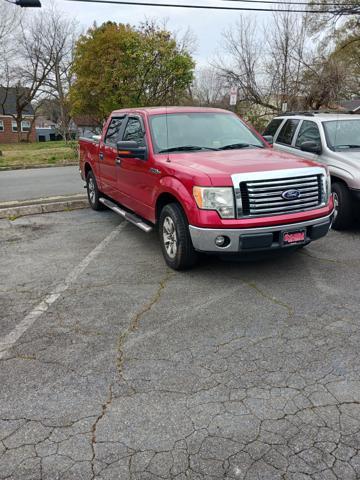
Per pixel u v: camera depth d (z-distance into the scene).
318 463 2.43
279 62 22.09
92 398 3.00
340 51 27.06
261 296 4.55
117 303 4.46
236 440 2.61
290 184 4.65
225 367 3.33
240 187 4.48
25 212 8.46
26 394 3.06
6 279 5.17
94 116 27.98
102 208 8.59
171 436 2.64
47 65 44.22
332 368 3.29
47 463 2.46
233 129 6.25
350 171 6.60
